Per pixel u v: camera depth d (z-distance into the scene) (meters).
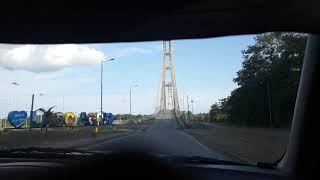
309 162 4.77
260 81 67.94
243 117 81.38
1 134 59.16
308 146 4.79
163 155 5.64
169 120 162.62
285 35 6.22
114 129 88.62
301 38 5.40
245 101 73.88
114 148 5.96
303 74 4.84
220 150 31.83
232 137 53.09
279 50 54.06
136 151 5.04
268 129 64.31
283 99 50.31
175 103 196.38
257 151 29.22
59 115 90.62
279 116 56.84
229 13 3.86
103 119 110.19
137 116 176.00
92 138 52.53
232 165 5.58
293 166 4.91
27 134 61.06
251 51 68.69
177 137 52.47
